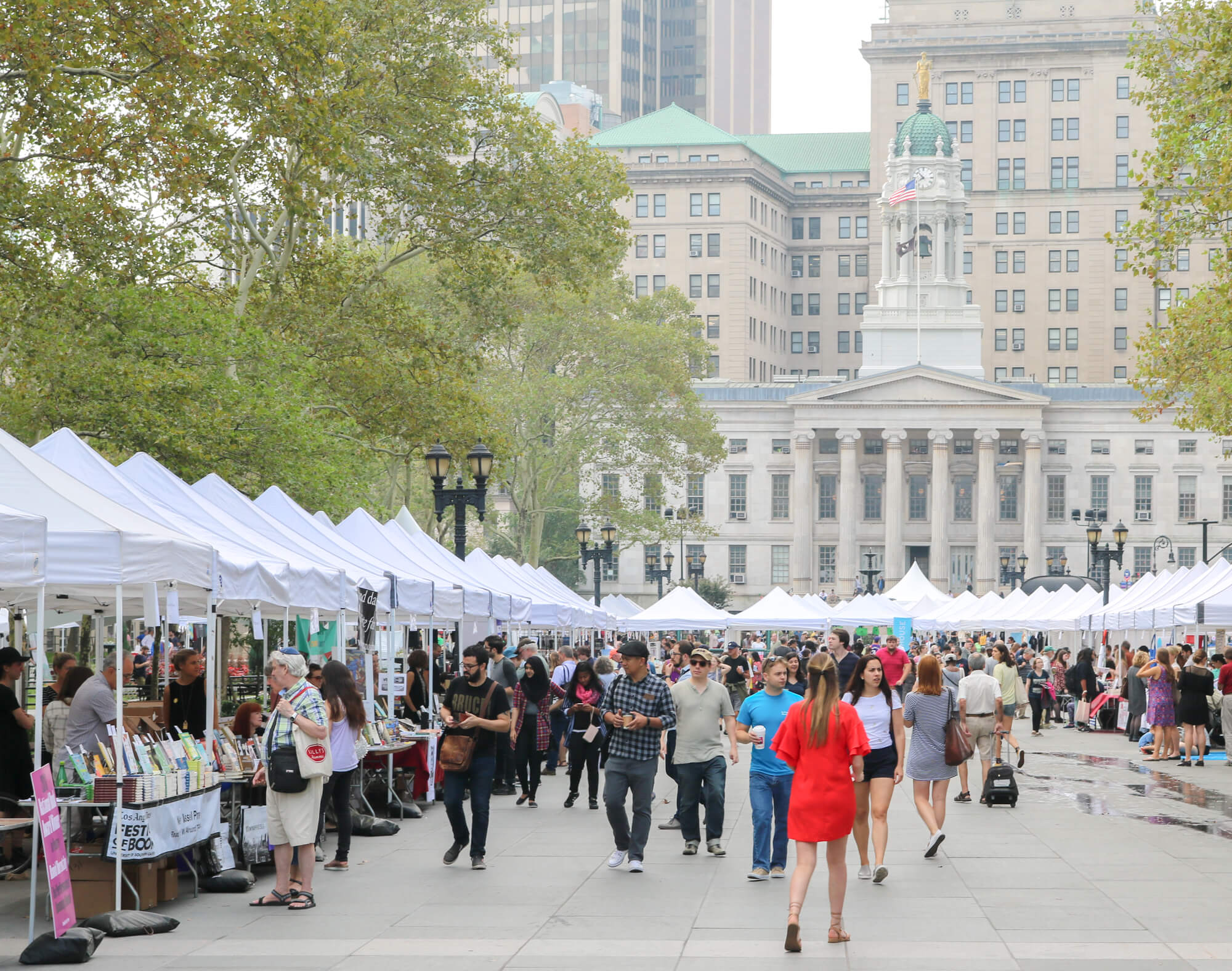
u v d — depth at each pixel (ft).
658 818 79.77
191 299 125.49
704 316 629.10
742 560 526.57
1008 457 517.14
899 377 509.76
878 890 54.70
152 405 116.57
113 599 71.51
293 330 150.00
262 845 59.47
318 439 128.88
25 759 57.88
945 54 630.74
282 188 112.27
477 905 51.49
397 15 148.66
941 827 64.54
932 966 41.34
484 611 102.01
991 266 623.36
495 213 160.04
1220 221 119.65
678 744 64.28
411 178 153.89
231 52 96.94
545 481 323.16
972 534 515.91
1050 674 185.06
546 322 290.56
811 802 44.16
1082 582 271.28
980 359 536.83
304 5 98.99
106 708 52.70
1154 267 121.70
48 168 108.37
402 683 122.21
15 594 61.67
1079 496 510.99
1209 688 113.50
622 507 323.16
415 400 153.48
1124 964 41.45
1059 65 620.49
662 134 638.94
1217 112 114.83
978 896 53.21
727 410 528.22
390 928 47.39
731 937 45.78
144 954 43.47
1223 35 110.83
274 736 51.49
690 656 64.39
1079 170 619.26
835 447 526.98
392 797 77.56
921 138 543.80
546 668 87.10
